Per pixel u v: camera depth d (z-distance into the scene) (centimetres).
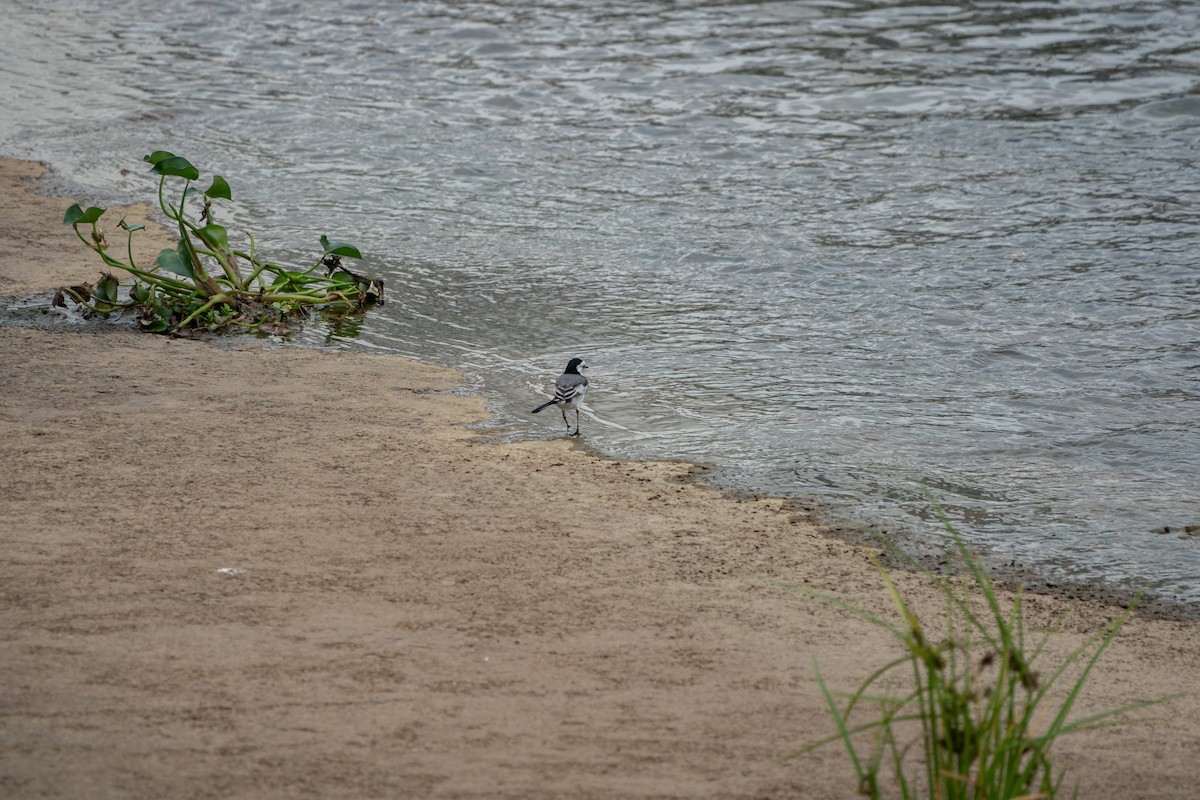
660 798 909
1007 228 2845
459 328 2300
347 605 1205
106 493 1464
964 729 860
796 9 4784
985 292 2491
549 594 1263
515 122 3675
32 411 1748
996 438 1844
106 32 4644
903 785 868
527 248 2759
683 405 1955
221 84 4019
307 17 4856
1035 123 3559
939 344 2233
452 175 3253
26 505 1415
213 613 1169
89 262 2505
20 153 3272
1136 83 3853
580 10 4869
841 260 2677
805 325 2334
